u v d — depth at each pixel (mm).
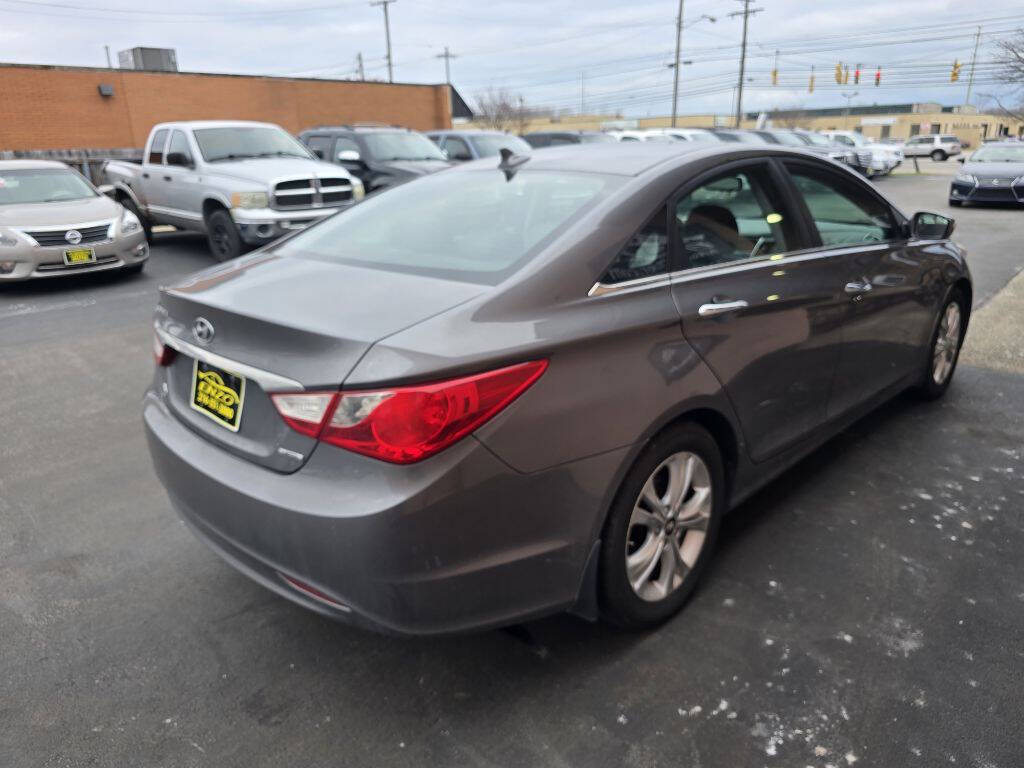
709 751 2084
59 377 5449
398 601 1936
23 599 2824
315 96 25641
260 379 2066
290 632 2635
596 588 2338
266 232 9711
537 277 2195
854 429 4207
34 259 8289
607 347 2195
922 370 4277
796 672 2369
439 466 1887
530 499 2047
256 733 2188
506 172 3020
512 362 1981
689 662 2424
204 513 2279
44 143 20016
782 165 3131
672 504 2523
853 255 3352
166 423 2527
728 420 2656
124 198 12562
